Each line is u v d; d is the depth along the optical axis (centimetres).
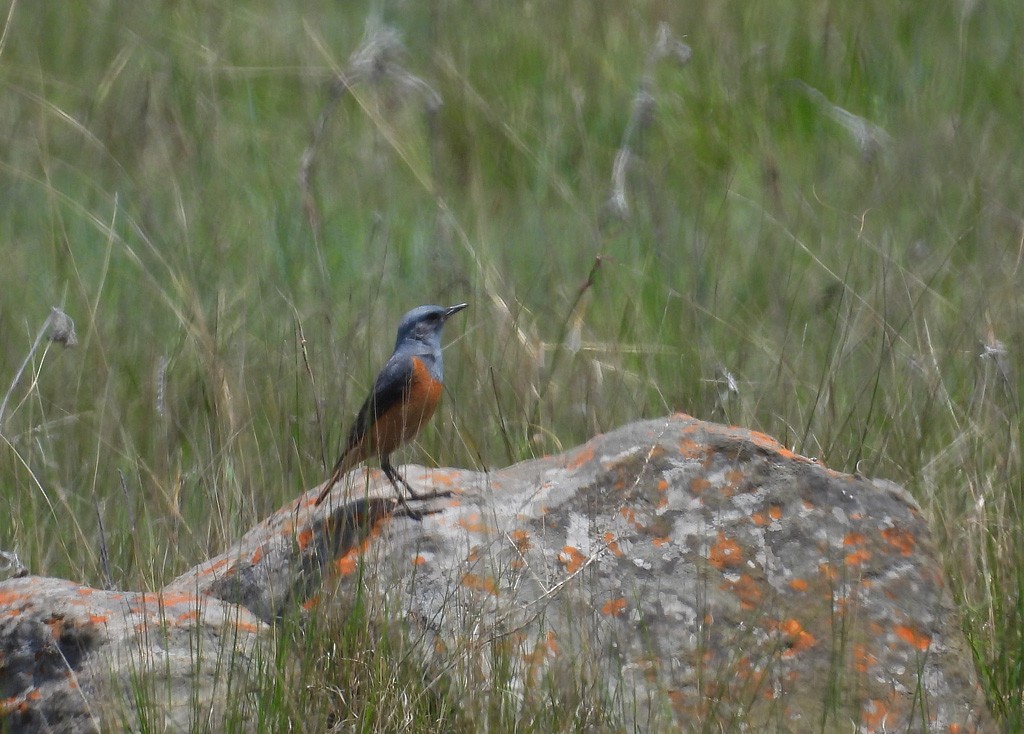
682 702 705
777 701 708
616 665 714
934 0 1861
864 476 833
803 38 1794
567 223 1508
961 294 1234
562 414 1082
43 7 1972
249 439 1028
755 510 770
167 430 1050
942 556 851
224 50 1853
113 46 1888
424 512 785
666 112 1706
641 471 784
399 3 1944
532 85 1773
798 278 1332
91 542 965
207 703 673
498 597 721
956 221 1393
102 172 1612
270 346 1157
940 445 999
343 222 1515
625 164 1404
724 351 1184
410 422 815
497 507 787
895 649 727
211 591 779
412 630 727
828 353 1057
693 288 1244
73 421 1098
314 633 708
